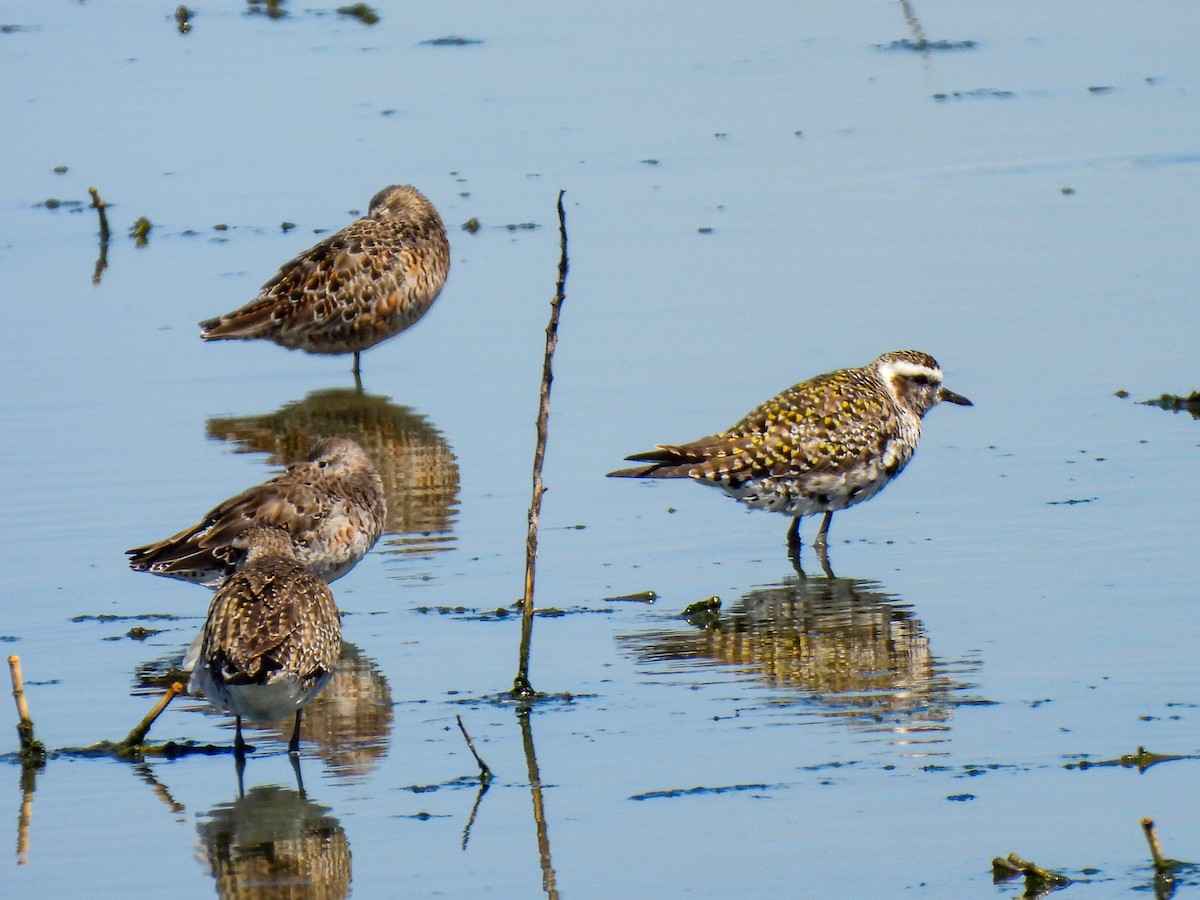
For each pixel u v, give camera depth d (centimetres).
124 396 1909
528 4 3475
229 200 2505
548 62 3086
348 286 2028
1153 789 1032
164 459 1717
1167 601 1313
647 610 1369
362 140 2714
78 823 1045
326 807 1058
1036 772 1059
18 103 2923
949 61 3055
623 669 1254
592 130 2723
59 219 2466
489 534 1541
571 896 931
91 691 1246
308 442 1769
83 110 2886
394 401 1898
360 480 1434
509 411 1841
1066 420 1712
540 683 1232
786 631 1311
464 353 2006
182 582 1452
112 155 2695
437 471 1686
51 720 1198
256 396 1938
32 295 2197
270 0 3528
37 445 1752
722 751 1109
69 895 955
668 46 3186
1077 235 2216
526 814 1034
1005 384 1802
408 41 3238
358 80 3000
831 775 1068
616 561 1479
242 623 1100
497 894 937
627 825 1014
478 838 1006
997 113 2744
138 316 2134
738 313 2022
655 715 1171
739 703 1186
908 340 1909
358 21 3381
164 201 2517
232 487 1636
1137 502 1516
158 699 1235
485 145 2669
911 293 2050
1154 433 1669
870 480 1517
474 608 1382
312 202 2480
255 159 2662
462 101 2878
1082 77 2931
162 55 3164
